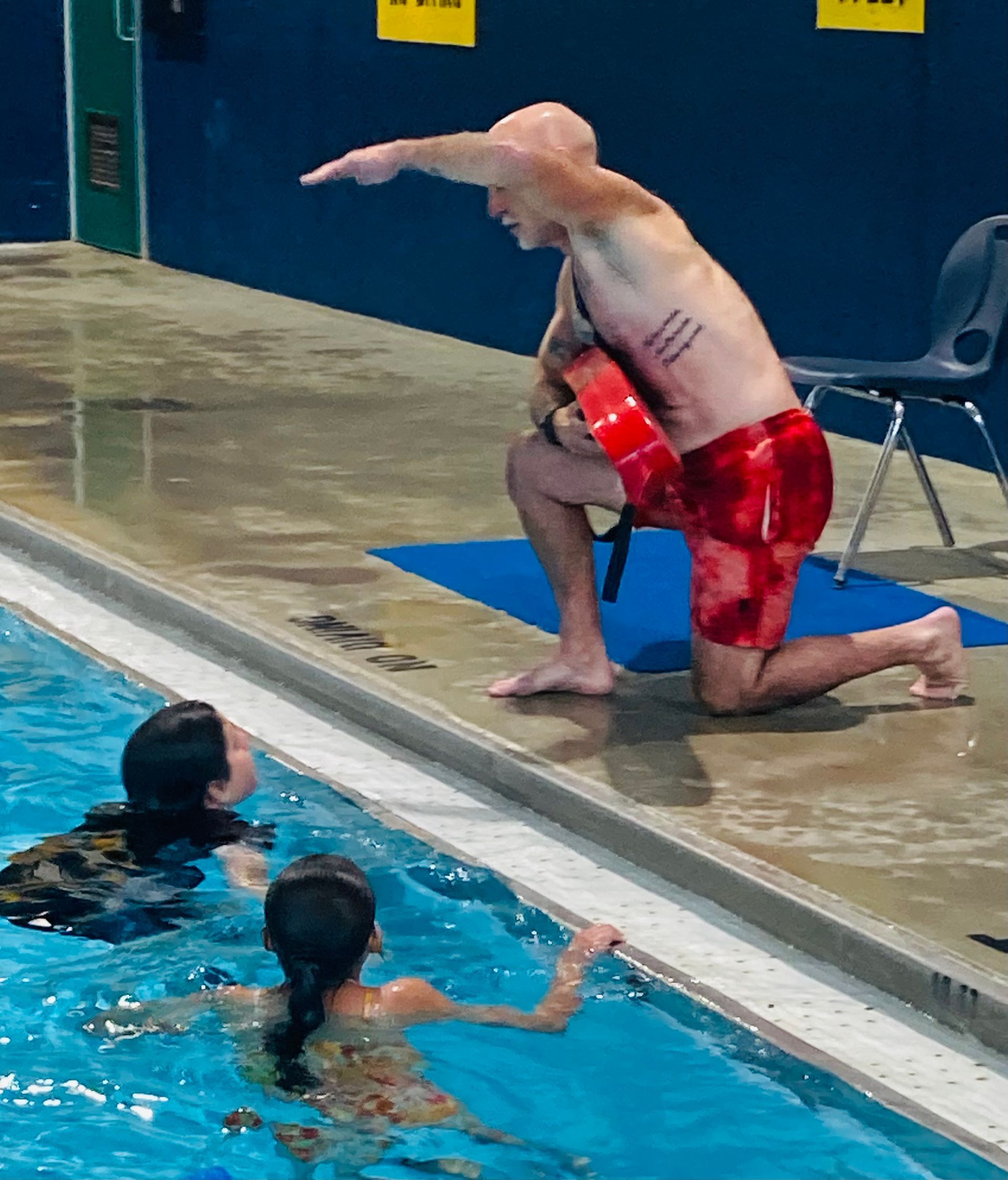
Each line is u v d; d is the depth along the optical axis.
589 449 9.40
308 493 14.50
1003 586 12.23
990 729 9.53
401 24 22.03
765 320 17.98
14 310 23.36
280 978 7.01
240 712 10.21
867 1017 6.86
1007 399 15.60
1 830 8.48
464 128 21.42
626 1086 6.35
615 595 9.67
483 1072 6.40
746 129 17.83
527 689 9.88
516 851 8.34
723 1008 6.90
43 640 11.47
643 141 19.08
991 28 15.31
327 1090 6.26
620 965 7.20
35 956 7.19
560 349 9.38
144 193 27.72
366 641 10.86
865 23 16.38
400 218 22.53
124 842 8.06
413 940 7.44
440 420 17.36
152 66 26.97
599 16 19.38
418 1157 5.93
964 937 7.11
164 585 11.93
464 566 12.50
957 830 8.18
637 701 9.87
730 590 9.34
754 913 7.61
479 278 21.42
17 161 29.22
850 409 17.09
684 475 9.23
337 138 23.44
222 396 18.30
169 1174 5.83
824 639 9.70
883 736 9.40
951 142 15.82
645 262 8.93
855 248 16.88
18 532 13.50
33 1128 6.05
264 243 25.19
